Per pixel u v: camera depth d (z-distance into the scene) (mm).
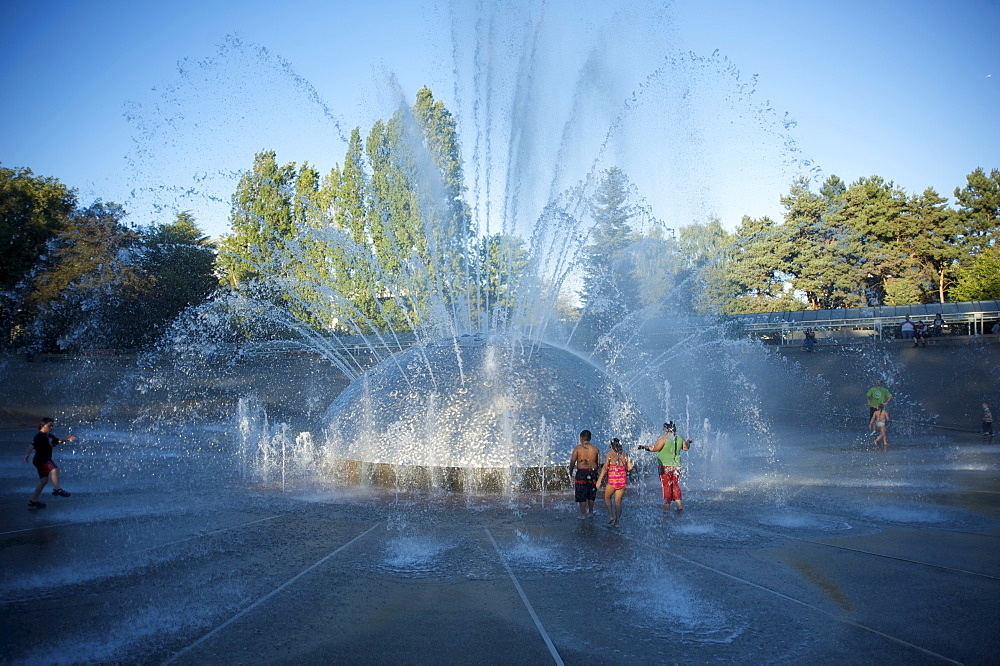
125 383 28328
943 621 5371
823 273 47156
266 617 5445
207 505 9742
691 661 4668
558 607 5703
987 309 31953
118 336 34781
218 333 34219
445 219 18109
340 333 32250
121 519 8875
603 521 8875
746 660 4684
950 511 9484
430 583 6320
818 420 23250
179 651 4805
